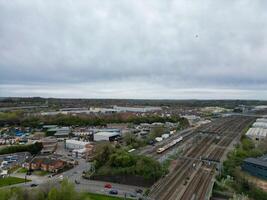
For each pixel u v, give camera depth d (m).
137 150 152.38
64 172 114.19
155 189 90.25
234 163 117.25
